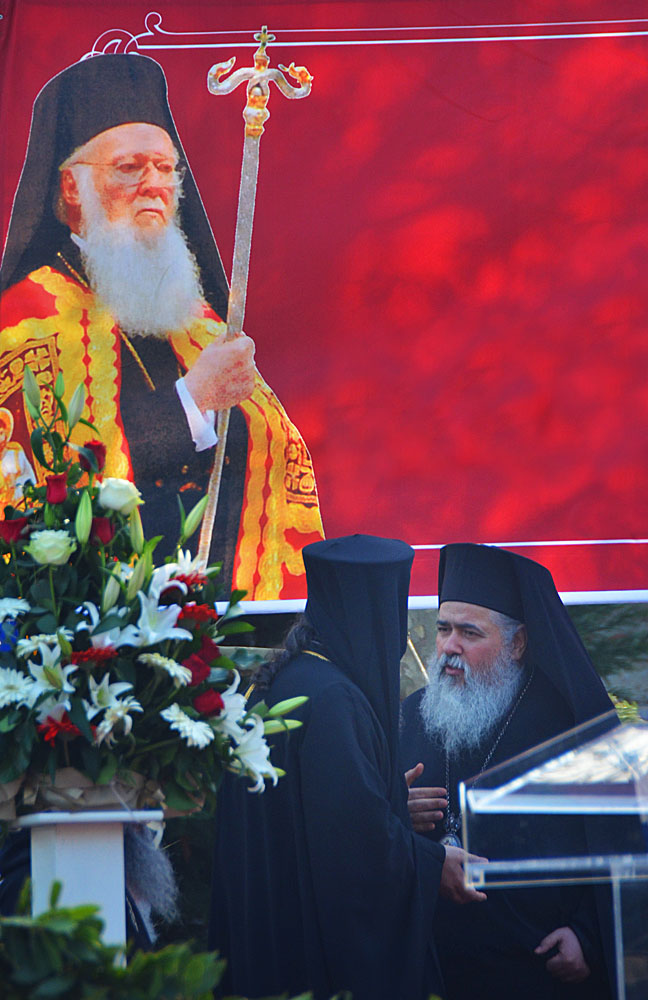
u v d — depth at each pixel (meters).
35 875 7.60
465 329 14.30
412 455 14.14
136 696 7.67
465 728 11.80
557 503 14.02
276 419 14.20
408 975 9.32
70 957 5.60
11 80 14.65
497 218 14.46
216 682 8.06
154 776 7.64
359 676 10.27
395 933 9.46
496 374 14.24
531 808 7.12
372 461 14.14
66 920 5.58
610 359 14.22
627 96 14.61
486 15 14.75
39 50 14.72
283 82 14.69
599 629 15.89
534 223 14.44
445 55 14.72
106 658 7.43
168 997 5.71
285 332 14.36
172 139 14.62
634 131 14.58
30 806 7.54
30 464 13.94
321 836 9.49
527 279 14.36
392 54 14.73
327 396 14.24
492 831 7.17
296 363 14.30
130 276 14.38
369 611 10.41
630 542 13.92
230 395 14.24
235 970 10.09
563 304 14.30
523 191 14.48
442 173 14.54
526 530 13.98
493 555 12.18
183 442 14.14
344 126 14.64
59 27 14.75
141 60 14.74
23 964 5.57
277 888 9.77
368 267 14.42
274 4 14.79
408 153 14.58
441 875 9.93
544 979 10.80
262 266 14.44
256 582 13.94
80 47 14.74
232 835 10.54
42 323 14.27
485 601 12.04
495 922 10.89
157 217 14.50
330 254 14.46
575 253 14.37
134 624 7.68
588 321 14.28
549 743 7.46
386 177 14.55
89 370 14.22
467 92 14.65
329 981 9.35
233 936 10.20
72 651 7.50
